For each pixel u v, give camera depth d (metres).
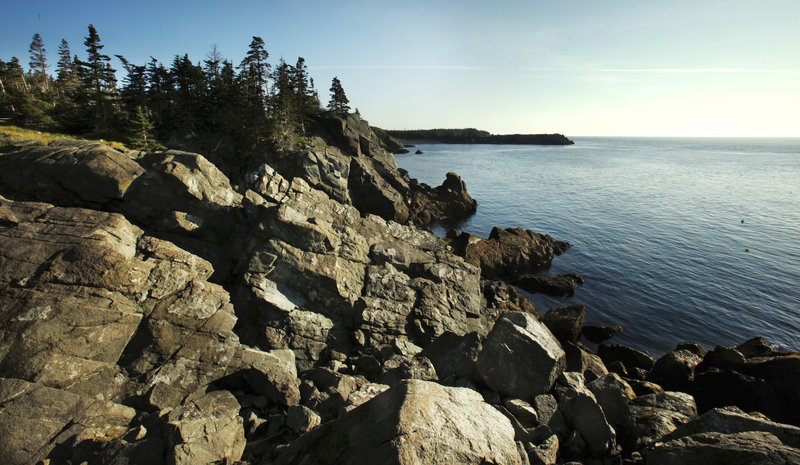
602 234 53.84
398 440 6.25
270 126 58.94
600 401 12.48
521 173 122.56
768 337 28.56
